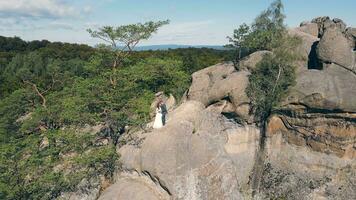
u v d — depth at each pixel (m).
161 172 32.31
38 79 54.31
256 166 38.56
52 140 35.06
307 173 37.34
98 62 38.28
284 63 37.47
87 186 34.88
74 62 80.25
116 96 35.16
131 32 36.91
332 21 50.03
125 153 34.97
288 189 37.28
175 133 34.00
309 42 43.31
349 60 38.16
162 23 37.34
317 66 40.34
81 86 35.97
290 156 38.09
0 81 75.00
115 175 35.12
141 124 36.00
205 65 81.25
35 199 32.25
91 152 33.88
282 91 37.03
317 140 36.94
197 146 33.88
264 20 43.84
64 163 34.38
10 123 41.31
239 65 42.03
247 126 38.88
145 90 37.75
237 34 47.94
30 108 42.84
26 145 34.69
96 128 40.25
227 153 36.34
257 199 37.50
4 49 121.94
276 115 38.12
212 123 37.84
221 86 39.19
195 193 32.50
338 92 35.22
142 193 32.22
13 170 32.44
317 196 36.62
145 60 40.88
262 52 41.56
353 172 36.38
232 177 34.12
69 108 34.88
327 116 35.91
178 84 42.97
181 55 92.88
